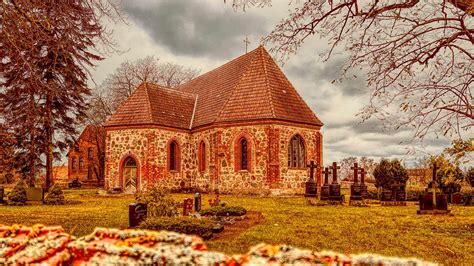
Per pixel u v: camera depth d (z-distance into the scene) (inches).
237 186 1151.6
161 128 1266.0
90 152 2407.7
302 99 1257.4
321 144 1212.5
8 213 686.5
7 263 133.7
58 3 316.8
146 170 1226.0
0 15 303.0
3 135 569.3
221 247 371.2
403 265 119.6
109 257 126.0
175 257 121.5
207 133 1251.8
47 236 146.4
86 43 341.4
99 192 1258.0
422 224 536.4
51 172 1261.1
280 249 125.8
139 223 452.8
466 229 490.6
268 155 1112.8
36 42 325.1
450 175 661.9
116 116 1290.6
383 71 327.6
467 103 314.0
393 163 1032.8
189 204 650.2
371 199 1051.9
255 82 1229.7
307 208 767.7
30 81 346.3
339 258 122.6
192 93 1583.4
